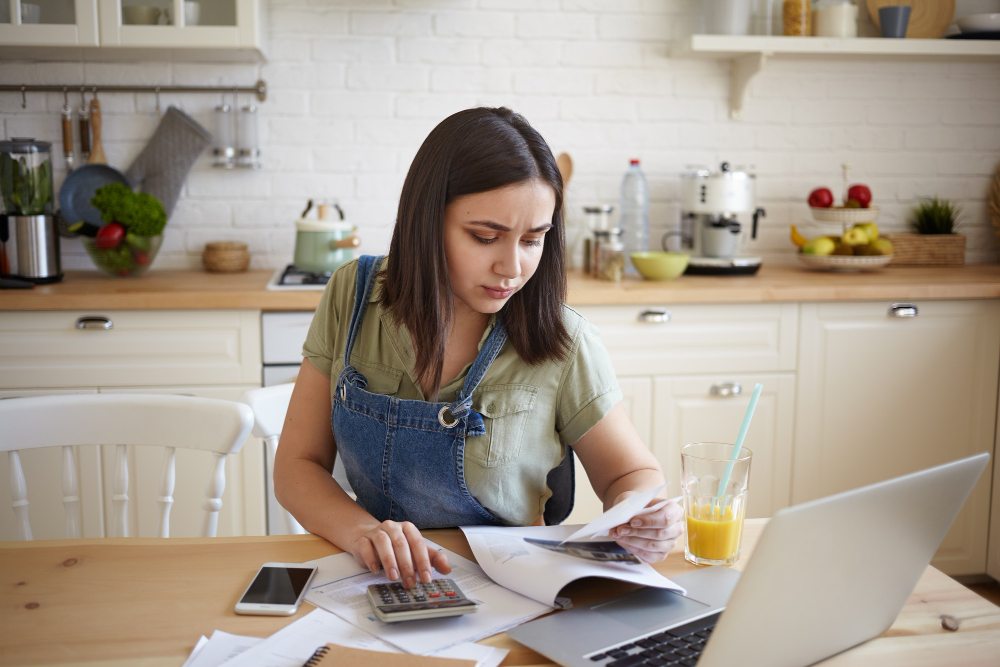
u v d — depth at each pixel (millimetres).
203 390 2205
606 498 1064
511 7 2725
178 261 2732
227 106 2645
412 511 1073
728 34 2611
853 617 728
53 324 2143
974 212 2969
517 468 1066
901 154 2930
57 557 927
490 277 964
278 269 2760
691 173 2697
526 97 2775
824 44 2584
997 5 2877
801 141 2895
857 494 643
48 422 1183
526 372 1069
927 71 2896
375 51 2701
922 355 2422
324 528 985
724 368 2361
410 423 1027
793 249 2945
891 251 2650
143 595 837
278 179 2732
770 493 2430
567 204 2805
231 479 2182
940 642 765
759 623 644
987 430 2477
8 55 2523
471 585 860
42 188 2309
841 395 2412
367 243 2795
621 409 1120
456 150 938
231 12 2352
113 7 2305
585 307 2295
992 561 2516
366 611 801
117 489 1201
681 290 2291
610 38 2773
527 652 736
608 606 815
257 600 811
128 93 2635
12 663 710
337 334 1125
